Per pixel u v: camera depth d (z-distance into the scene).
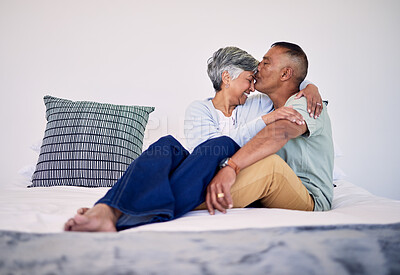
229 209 1.24
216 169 1.26
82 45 2.67
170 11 2.69
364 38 2.67
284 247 0.70
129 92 2.66
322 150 1.58
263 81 2.55
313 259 0.64
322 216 1.04
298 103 1.60
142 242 0.74
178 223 0.98
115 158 1.93
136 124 2.09
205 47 2.67
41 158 1.93
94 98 2.66
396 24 2.67
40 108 2.65
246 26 2.68
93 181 1.88
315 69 2.66
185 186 1.14
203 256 0.66
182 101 2.65
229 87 2.56
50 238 0.77
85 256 0.66
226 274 0.59
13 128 2.64
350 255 0.67
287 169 1.29
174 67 2.67
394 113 2.65
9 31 2.67
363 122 2.66
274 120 1.50
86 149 1.91
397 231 0.82
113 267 0.61
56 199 1.38
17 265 0.63
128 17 2.69
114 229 0.95
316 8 2.68
